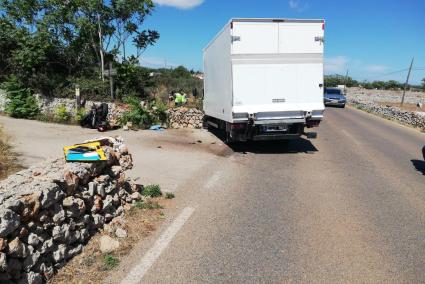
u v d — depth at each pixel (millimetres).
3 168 7801
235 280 4020
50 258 3982
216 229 5371
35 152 10180
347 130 19000
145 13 23000
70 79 20219
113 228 5133
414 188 8023
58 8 21906
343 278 4109
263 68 11133
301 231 5391
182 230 5277
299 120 11375
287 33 11109
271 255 4609
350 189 7793
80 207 4555
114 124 16984
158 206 6195
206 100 15945
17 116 18281
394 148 13758
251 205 6527
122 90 20609
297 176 8875
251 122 11180
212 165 9875
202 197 6906
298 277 4109
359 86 94812
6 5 22172
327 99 36875
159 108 17672
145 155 10805
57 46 21609
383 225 5715
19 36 20609
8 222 3346
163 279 3992
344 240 5113
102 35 23062
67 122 17609
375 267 4371
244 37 10938
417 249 4879
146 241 4879
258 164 10227
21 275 3529
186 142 13625
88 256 4387
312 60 11320
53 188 4113
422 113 23672
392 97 61281
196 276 4074
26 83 19500
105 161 5480
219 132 16078
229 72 11266
